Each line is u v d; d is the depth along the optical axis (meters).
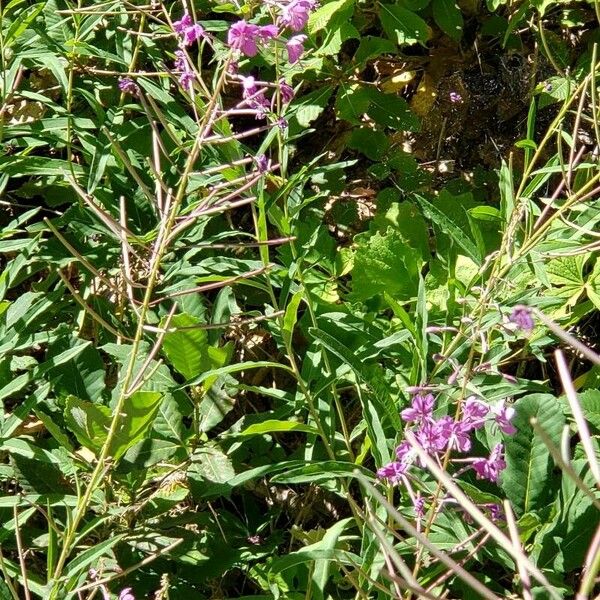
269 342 1.48
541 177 1.29
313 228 1.46
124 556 1.18
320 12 1.47
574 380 1.43
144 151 1.46
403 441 1.03
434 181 1.67
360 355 1.25
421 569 1.10
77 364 1.24
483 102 1.69
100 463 1.03
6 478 1.26
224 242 1.43
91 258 1.34
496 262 1.15
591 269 1.41
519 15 1.53
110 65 1.55
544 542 1.11
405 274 1.34
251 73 1.66
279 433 1.43
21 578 1.08
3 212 1.57
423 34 1.58
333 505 1.33
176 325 1.15
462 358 1.22
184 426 1.24
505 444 1.15
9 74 1.35
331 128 1.69
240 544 1.27
